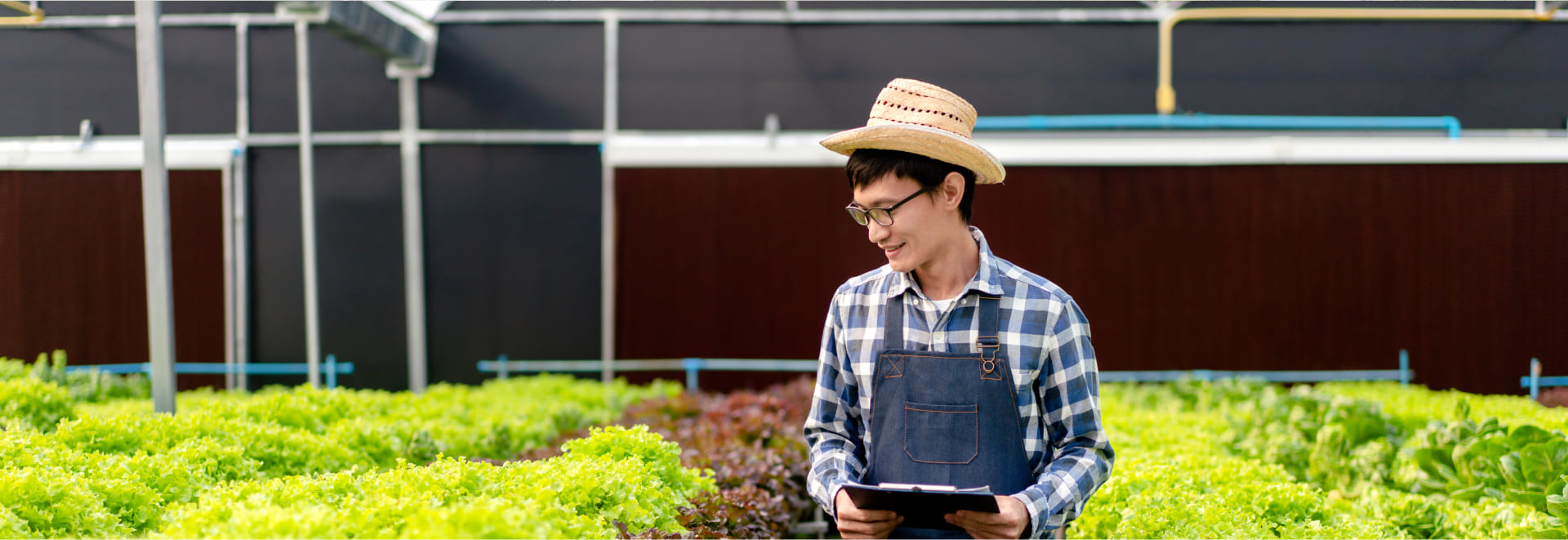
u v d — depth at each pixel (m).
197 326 9.56
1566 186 7.40
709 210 9.77
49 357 7.14
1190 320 9.30
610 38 10.11
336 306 10.14
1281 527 3.39
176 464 3.33
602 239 10.14
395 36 9.23
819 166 9.70
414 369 9.93
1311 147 9.01
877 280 2.49
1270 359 9.17
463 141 10.15
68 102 7.52
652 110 10.11
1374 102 9.42
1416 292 8.66
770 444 5.82
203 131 9.88
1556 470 3.49
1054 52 9.95
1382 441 4.54
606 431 3.33
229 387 9.38
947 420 2.33
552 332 10.16
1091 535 3.59
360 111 10.05
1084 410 2.31
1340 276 8.99
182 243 9.54
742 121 10.09
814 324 9.69
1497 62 8.58
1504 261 7.93
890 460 2.38
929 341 2.39
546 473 2.87
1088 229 9.41
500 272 10.16
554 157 10.17
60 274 7.19
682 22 10.12
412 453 4.70
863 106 10.05
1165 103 9.70
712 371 9.81
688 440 5.59
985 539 2.16
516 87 10.14
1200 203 9.31
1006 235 9.43
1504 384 7.89
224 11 9.88
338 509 2.66
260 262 9.98
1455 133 9.06
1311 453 4.82
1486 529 3.41
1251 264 9.23
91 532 2.85
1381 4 9.19
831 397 2.56
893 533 2.40
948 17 10.01
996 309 2.32
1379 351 8.85
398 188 10.11
